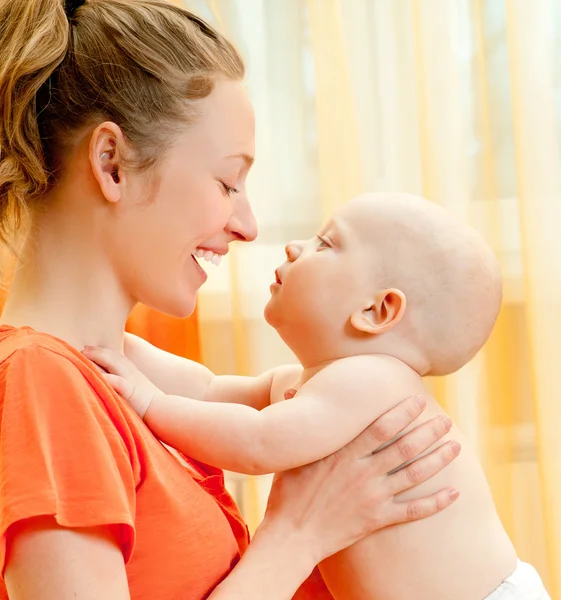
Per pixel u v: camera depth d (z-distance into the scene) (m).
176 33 1.02
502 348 1.99
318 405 1.05
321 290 1.15
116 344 1.07
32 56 0.95
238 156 1.05
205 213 1.01
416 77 1.98
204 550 0.96
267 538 1.01
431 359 1.16
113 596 0.79
